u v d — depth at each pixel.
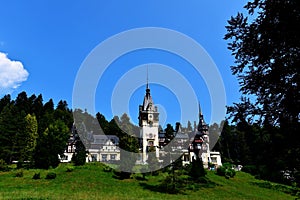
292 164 5.96
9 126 59.16
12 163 55.88
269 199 30.16
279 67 5.59
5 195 22.64
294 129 5.53
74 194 25.84
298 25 5.20
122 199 23.73
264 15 6.01
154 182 34.69
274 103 6.01
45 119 81.31
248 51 6.33
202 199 27.00
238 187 36.50
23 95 107.56
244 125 6.62
